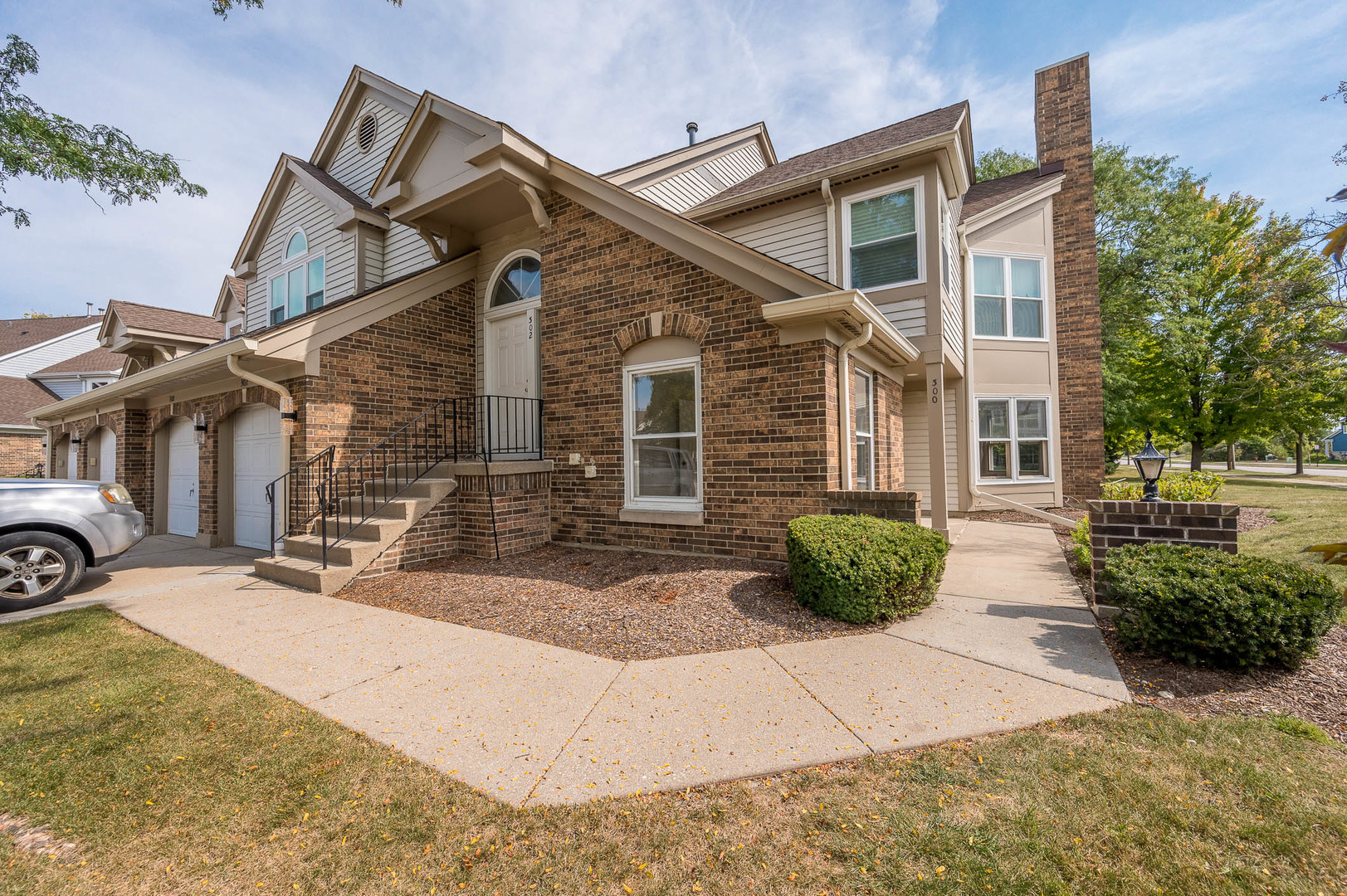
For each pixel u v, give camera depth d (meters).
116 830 2.30
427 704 3.38
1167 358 19.56
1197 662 3.62
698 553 6.70
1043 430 11.87
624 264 7.29
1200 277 19.84
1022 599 5.29
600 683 3.63
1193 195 19.33
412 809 2.40
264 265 12.75
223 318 16.17
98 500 6.40
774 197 9.30
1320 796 2.32
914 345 8.27
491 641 4.45
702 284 6.70
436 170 8.03
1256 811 2.23
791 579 5.27
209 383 9.37
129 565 7.84
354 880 2.01
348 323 7.98
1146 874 1.93
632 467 7.29
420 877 2.02
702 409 6.73
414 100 10.31
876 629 4.46
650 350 7.15
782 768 2.63
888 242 8.54
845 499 5.82
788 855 2.07
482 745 2.91
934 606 5.05
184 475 10.87
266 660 4.12
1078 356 12.43
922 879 1.93
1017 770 2.54
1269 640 3.41
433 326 9.03
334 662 4.07
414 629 4.80
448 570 6.55
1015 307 11.85
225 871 2.07
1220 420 20.89
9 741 2.99
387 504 6.88
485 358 9.45
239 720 3.20
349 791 2.54
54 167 7.34
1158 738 2.78
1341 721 2.94
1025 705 3.16
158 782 2.62
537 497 7.63
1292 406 19.12
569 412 7.77
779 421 6.21
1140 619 3.79
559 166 7.64
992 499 9.80
